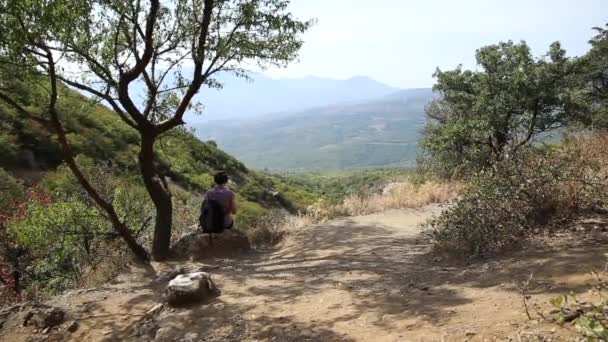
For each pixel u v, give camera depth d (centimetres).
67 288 1092
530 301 411
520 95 1352
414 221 1195
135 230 1227
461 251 671
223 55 948
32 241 1162
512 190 660
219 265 855
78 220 1121
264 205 4972
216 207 971
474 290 487
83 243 1216
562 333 332
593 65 1538
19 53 733
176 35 984
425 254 739
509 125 1393
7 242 1492
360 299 541
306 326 483
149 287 737
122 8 865
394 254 795
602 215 633
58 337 575
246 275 749
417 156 1941
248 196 4878
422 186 1647
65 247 1202
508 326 371
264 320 520
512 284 470
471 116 1514
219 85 1008
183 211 1430
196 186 3769
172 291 608
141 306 640
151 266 886
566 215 648
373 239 986
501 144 1434
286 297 592
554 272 469
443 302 473
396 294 536
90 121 3828
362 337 429
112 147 3606
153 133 946
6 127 3028
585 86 1545
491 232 636
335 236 1056
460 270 582
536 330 348
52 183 2631
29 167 2919
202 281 633
